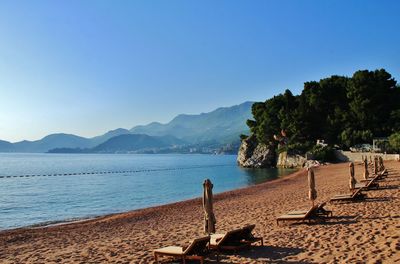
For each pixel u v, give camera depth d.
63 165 162.12
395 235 13.02
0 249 17.91
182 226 20.83
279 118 100.31
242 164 118.25
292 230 15.89
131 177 86.12
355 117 87.31
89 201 44.22
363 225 15.37
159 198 45.97
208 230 13.10
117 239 18.03
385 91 87.12
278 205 26.08
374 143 81.38
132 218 26.97
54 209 38.12
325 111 94.88
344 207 20.64
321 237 14.00
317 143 93.31
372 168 53.62
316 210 17.34
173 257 12.55
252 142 118.56
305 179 52.69
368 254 11.12
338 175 51.06
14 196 50.16
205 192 13.26
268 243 13.88
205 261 12.03
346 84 94.19
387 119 85.56
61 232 22.36
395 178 34.41
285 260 11.46
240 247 12.62
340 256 11.23
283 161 100.06
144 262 12.69
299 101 100.56
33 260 14.47
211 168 120.12
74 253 15.05
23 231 23.48
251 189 43.81
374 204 20.66
